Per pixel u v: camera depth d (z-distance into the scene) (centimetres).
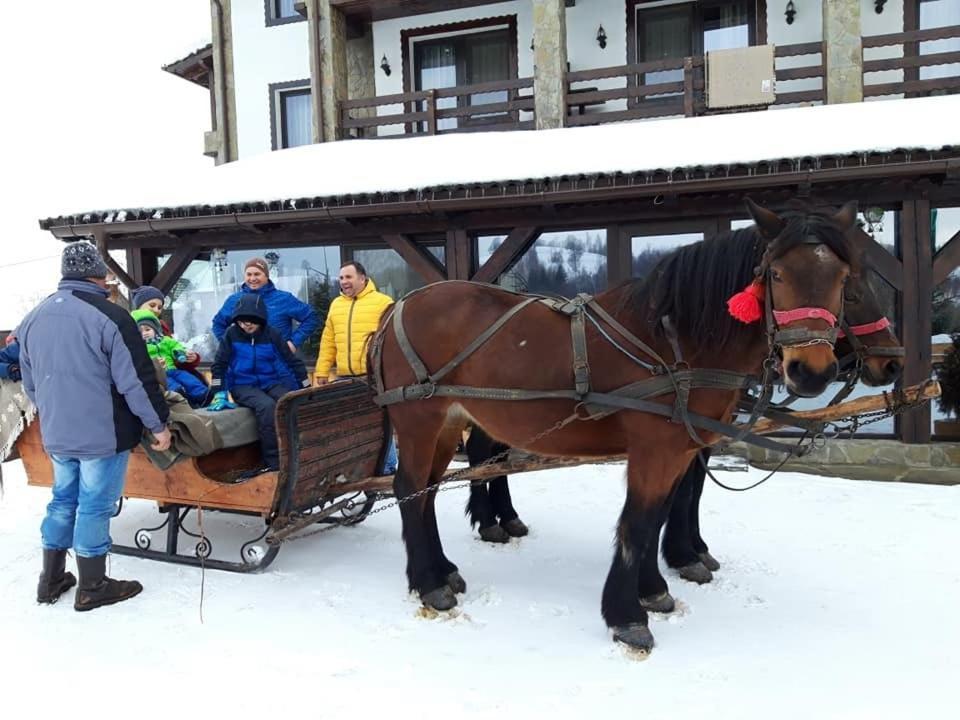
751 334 296
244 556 438
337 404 420
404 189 670
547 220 702
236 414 433
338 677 296
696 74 939
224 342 459
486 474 388
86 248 383
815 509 531
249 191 762
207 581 408
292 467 385
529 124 1033
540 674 297
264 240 812
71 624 355
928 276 617
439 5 1088
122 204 792
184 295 896
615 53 1041
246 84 1241
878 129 614
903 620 343
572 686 287
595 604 371
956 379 643
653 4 1023
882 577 397
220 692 286
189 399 491
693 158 607
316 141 1077
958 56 800
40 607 378
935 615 348
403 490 382
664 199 657
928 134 575
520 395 332
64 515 381
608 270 717
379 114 1178
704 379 302
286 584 403
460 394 353
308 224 788
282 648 324
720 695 278
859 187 622
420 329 378
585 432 330
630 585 319
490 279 725
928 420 633
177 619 358
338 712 269
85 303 367
